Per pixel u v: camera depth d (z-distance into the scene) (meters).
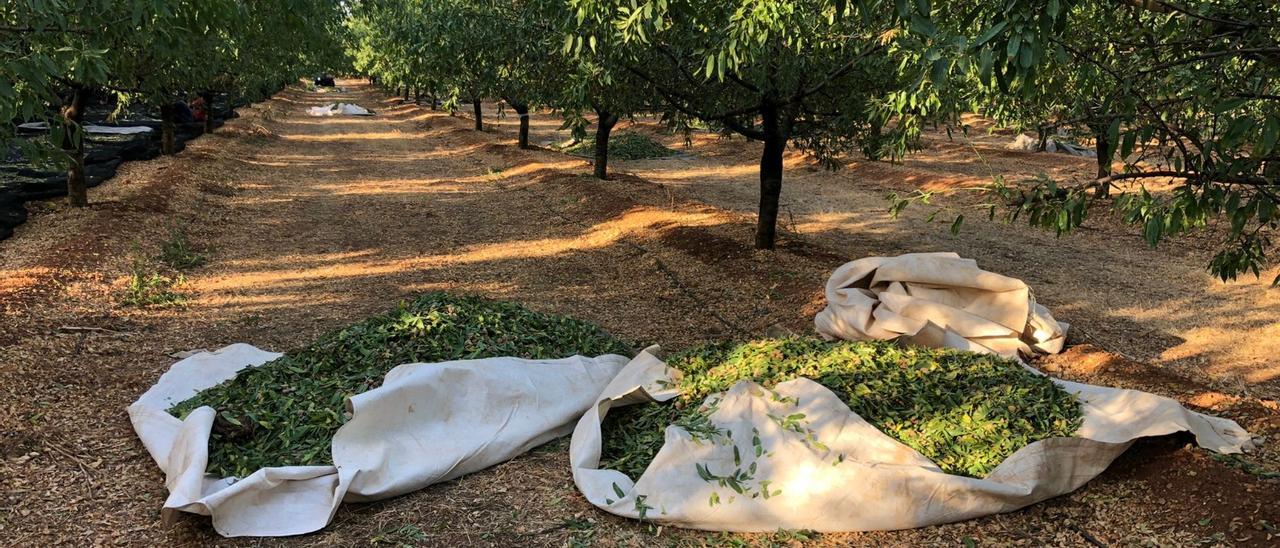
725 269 9.41
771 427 4.36
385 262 10.23
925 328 6.22
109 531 4.07
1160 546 3.87
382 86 53.56
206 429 4.48
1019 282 6.43
